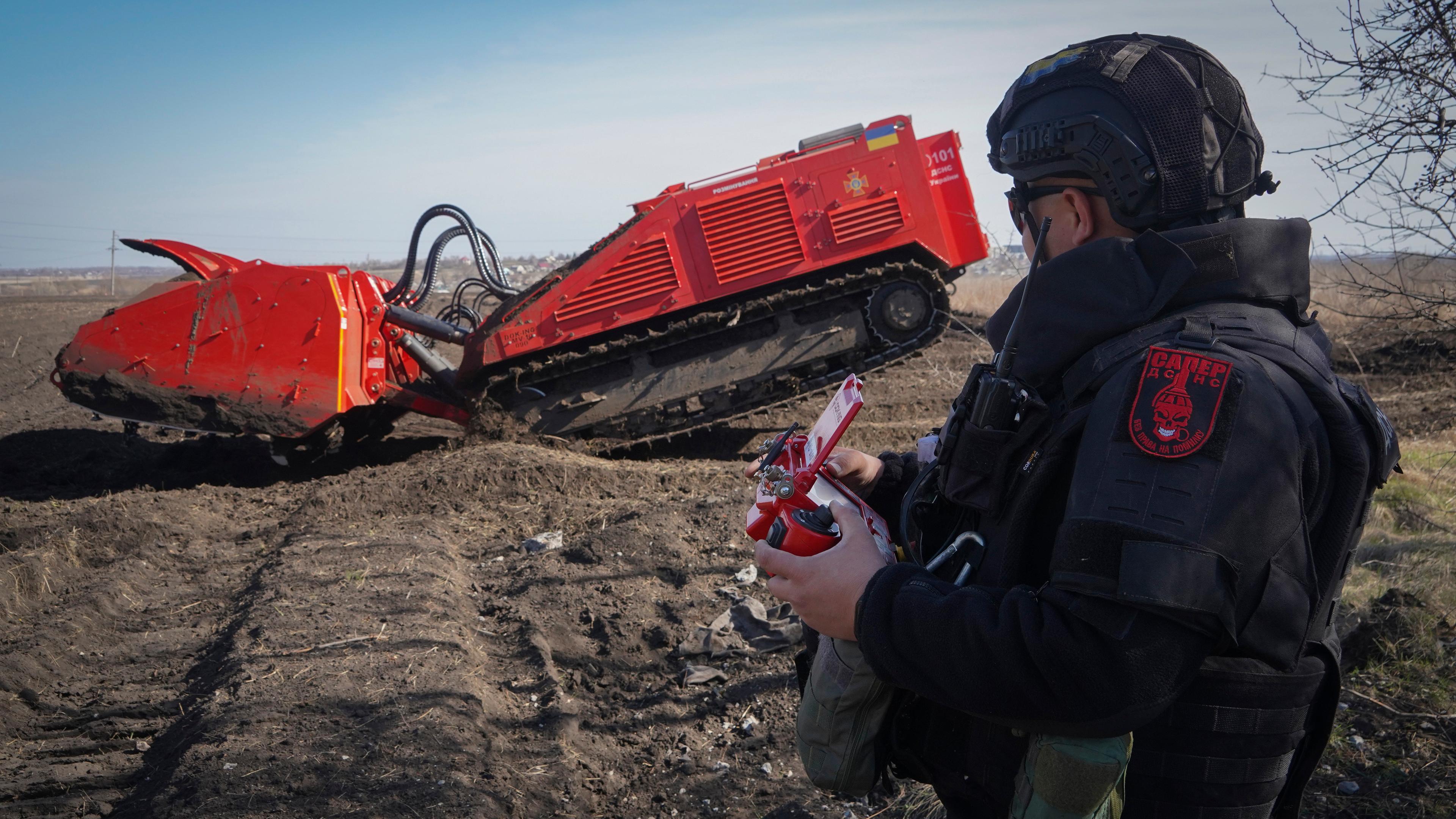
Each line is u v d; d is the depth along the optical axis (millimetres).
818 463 1291
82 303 28062
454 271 57344
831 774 1423
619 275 8266
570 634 4445
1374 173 4129
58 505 6961
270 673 3865
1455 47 3920
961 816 1385
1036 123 1284
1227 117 1220
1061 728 1064
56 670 4191
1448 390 10250
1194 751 1160
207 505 7051
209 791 2979
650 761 3434
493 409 8406
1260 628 1021
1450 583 4336
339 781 3018
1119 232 1267
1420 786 2844
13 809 3145
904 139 8367
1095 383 1151
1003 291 19500
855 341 8508
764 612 4434
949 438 1354
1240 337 1110
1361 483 1113
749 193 8305
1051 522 1204
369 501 6723
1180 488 1012
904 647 1118
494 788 3080
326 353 7973
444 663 3953
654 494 7109
